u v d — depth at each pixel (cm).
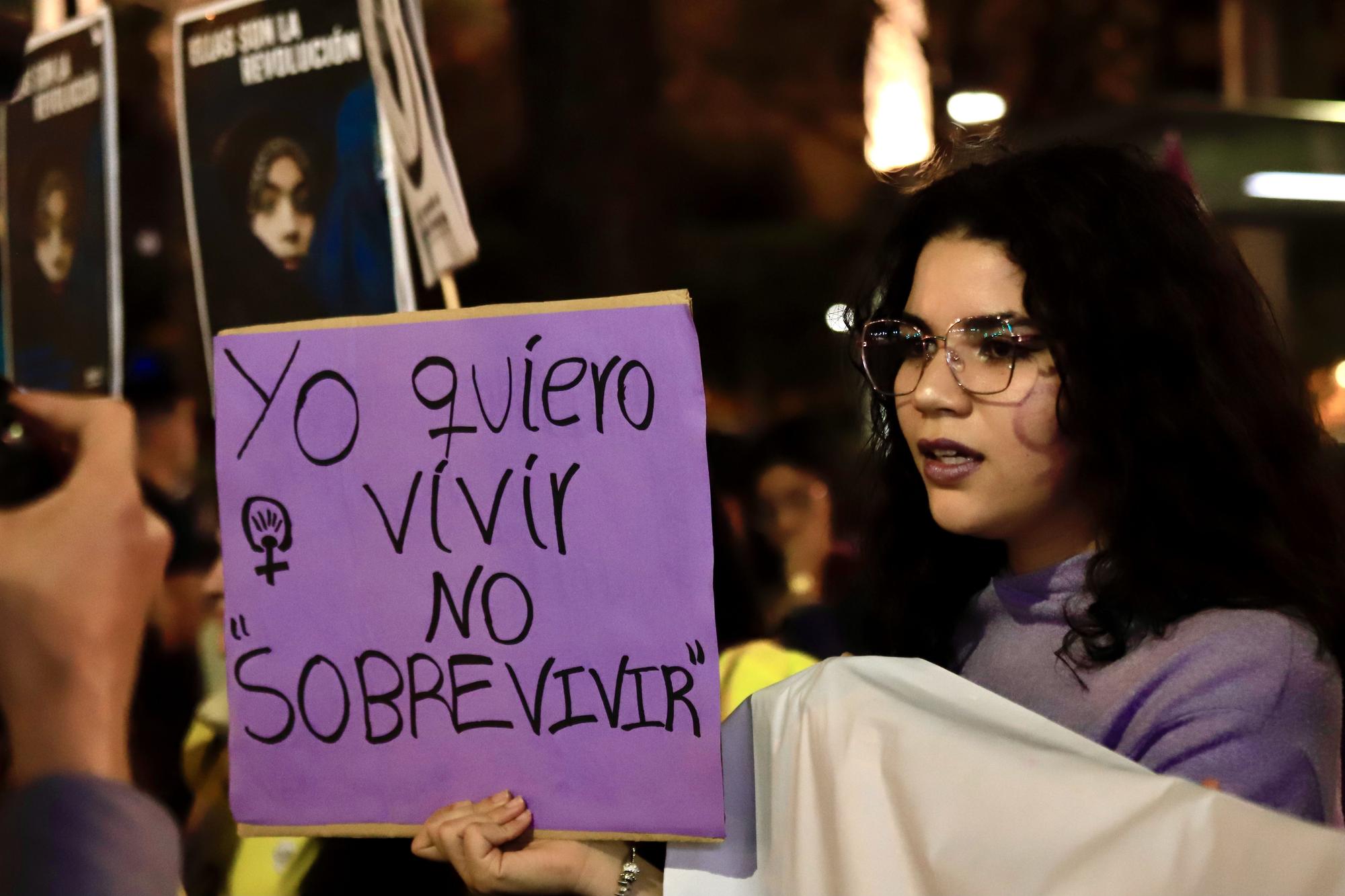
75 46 201
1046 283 117
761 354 890
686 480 120
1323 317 708
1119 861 94
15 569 110
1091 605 120
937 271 123
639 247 545
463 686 127
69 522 112
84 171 201
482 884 123
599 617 123
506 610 126
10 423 118
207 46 186
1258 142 503
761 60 861
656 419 121
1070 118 534
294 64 177
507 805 124
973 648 140
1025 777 101
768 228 900
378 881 191
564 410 124
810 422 338
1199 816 93
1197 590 116
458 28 771
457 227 153
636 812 122
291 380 133
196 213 188
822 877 113
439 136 151
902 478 149
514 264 764
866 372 129
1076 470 121
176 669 201
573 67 535
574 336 124
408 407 129
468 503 127
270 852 194
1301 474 125
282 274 180
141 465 233
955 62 648
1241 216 528
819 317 894
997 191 123
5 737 109
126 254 274
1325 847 88
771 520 320
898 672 118
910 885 104
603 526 123
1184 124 501
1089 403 116
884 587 151
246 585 134
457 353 127
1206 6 732
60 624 110
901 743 109
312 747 132
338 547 131
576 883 126
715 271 895
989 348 119
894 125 418
